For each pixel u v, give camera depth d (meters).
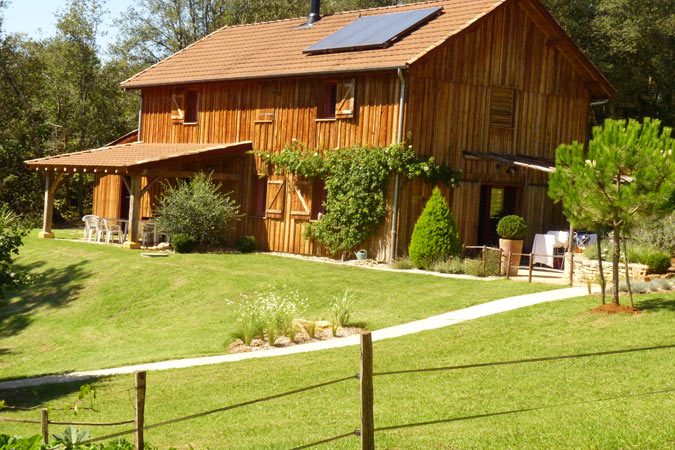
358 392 10.34
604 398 8.71
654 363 10.07
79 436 5.68
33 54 42.44
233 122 26.53
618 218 13.12
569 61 24.58
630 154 12.46
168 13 46.94
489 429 7.80
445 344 12.45
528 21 23.61
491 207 23.61
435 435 7.75
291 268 21.28
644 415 7.80
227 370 12.30
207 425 9.49
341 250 23.11
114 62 45.03
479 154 22.44
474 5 23.59
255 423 9.23
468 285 18.20
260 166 25.44
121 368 13.59
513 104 23.56
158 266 21.88
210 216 24.27
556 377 9.88
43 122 41.59
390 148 21.44
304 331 15.25
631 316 13.01
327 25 27.39
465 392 9.59
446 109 22.11
